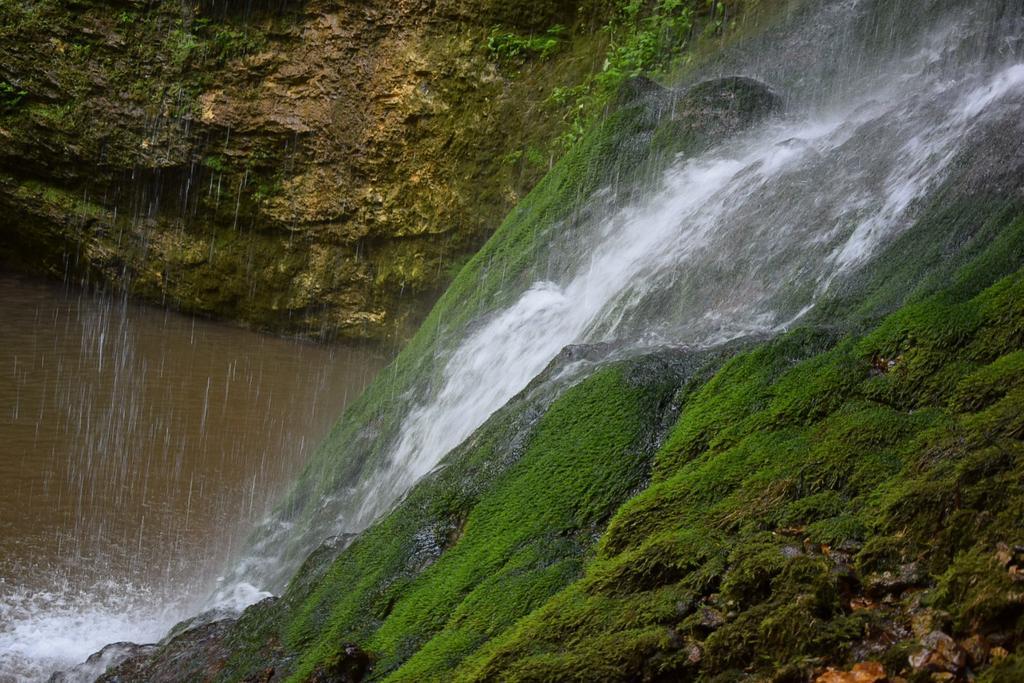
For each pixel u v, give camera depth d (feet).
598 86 40.63
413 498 16.72
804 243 19.35
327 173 45.29
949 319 13.67
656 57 39.34
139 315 48.70
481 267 28.58
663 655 10.82
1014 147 17.12
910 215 17.70
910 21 30.76
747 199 21.85
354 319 46.16
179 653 16.93
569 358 18.30
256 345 46.19
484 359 24.91
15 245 51.70
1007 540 10.48
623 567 12.14
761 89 27.84
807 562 11.01
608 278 23.93
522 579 13.50
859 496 12.09
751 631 10.64
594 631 11.59
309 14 44.88
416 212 44.19
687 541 11.99
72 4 46.75
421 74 43.75
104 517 30.45
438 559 15.49
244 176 46.24
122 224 48.70
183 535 29.60
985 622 9.95
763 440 13.50
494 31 42.98
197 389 40.91
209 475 33.78
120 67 46.75
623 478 14.49
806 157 21.85
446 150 43.60
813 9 34.04
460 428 23.66
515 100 42.70
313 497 25.98
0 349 43.52
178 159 46.55
